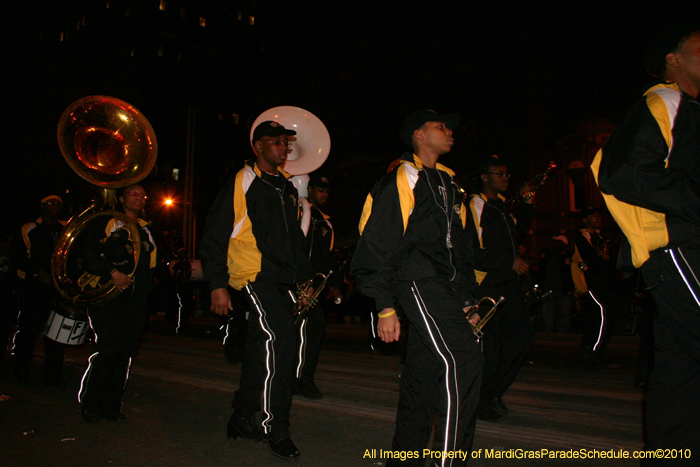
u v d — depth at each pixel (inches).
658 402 82.1
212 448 129.1
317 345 182.9
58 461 119.5
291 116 201.0
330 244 202.1
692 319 78.6
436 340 98.3
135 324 158.9
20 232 206.7
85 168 163.5
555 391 192.2
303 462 119.9
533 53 941.2
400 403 104.6
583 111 961.5
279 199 135.0
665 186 76.0
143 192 167.5
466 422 96.7
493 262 151.6
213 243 127.5
